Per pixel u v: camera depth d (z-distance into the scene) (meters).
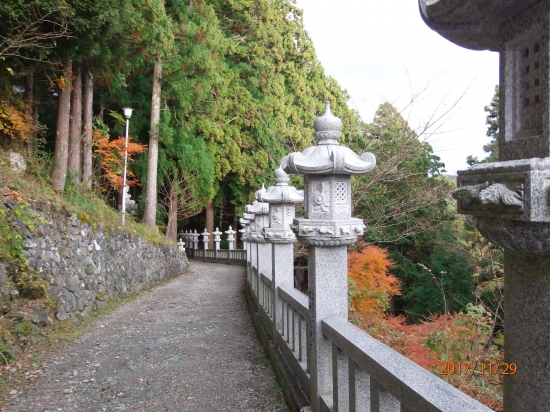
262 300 6.14
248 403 3.84
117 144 12.95
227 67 17.47
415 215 8.17
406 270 11.02
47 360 5.12
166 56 14.86
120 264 9.80
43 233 6.81
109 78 11.52
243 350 5.46
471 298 9.30
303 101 14.37
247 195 19.50
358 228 2.78
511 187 1.13
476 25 1.43
